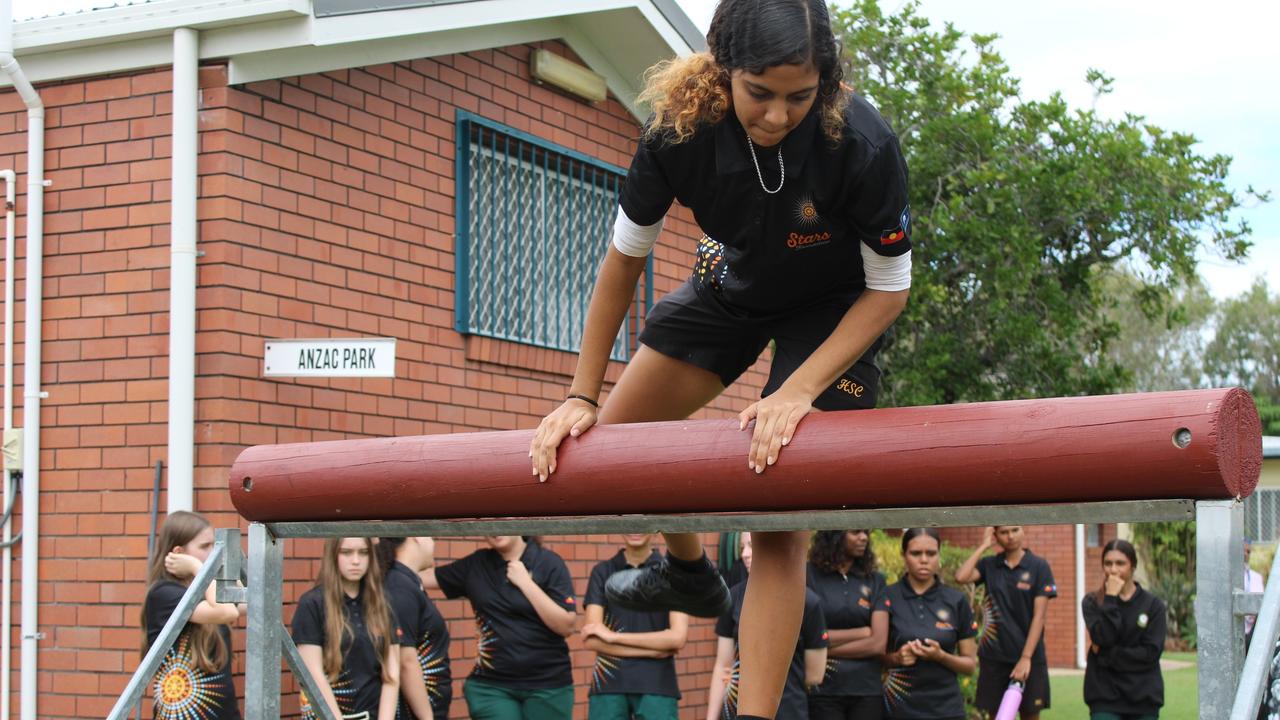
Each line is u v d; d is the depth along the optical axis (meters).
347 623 5.15
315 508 2.91
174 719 4.89
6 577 5.97
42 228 6.04
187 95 5.74
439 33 6.76
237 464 3.02
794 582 2.70
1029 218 13.93
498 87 7.21
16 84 5.93
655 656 6.14
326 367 5.70
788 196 2.52
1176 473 2.03
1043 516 2.20
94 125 5.98
